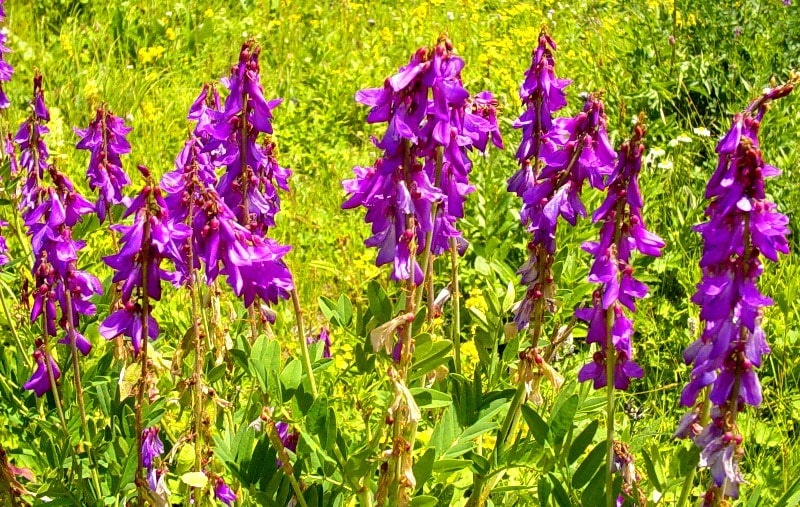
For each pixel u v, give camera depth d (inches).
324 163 57.2
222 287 38.4
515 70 71.8
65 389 30.8
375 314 26.9
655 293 43.1
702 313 24.4
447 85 24.8
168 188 27.4
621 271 25.4
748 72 60.4
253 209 28.1
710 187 24.5
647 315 41.1
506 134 54.5
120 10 73.8
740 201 23.9
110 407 29.4
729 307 24.2
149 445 27.7
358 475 26.7
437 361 26.3
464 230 46.6
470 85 69.4
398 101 25.0
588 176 27.4
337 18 80.6
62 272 28.5
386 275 40.4
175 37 73.1
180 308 37.8
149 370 26.8
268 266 25.8
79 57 68.2
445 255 43.1
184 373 31.8
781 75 61.2
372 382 35.4
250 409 29.5
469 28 81.0
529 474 31.9
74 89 62.1
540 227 27.9
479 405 28.2
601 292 25.9
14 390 31.9
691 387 25.0
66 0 76.0
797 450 34.5
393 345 26.0
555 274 32.8
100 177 32.4
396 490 26.4
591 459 26.7
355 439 32.6
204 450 27.8
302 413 27.0
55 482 28.3
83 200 28.8
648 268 43.2
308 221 49.4
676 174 50.3
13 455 31.2
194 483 26.2
